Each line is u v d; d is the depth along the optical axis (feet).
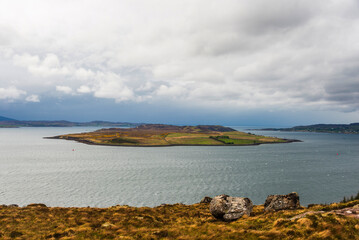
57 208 112.27
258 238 61.31
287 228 64.54
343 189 333.83
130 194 300.61
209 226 79.87
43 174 420.36
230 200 96.37
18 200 271.90
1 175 409.90
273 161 596.29
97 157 654.94
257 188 335.67
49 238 70.33
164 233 71.46
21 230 77.36
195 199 282.36
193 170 469.98
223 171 460.14
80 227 79.92
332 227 59.88
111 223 86.28
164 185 347.77
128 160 605.31
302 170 472.85
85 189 321.93
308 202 280.72
